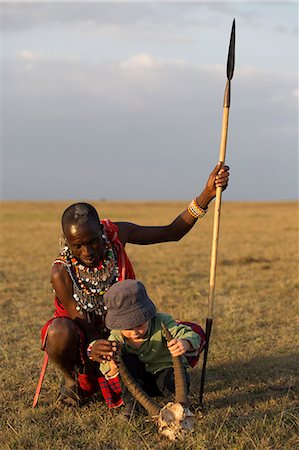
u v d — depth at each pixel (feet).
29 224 108.27
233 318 28.76
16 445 15.38
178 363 14.65
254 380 19.93
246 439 15.05
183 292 36.06
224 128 16.83
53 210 172.65
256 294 35.22
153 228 18.21
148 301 15.39
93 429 16.30
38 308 32.32
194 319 28.86
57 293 16.99
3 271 46.57
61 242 17.01
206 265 48.42
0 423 16.89
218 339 25.07
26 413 17.28
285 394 18.63
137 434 15.71
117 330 15.65
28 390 19.58
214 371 20.89
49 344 16.76
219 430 15.26
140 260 52.49
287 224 103.65
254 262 49.44
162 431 14.67
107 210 170.60
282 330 26.53
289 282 38.88
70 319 16.94
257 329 26.81
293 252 56.80
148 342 16.03
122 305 15.05
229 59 16.63
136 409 16.62
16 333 26.96
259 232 86.12
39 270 47.19
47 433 16.07
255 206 207.82
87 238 15.67
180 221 18.08
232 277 41.63
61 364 17.17
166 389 16.74
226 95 16.71
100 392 18.67
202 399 17.93
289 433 15.61
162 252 59.11
